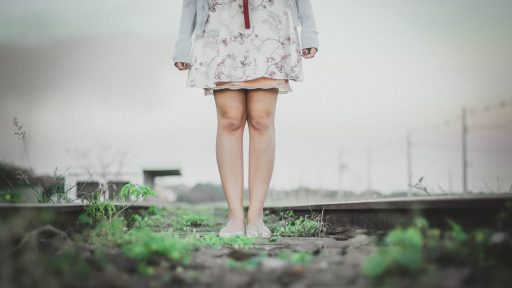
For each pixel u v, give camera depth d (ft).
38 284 5.52
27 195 14.47
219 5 12.34
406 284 5.45
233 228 12.16
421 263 5.85
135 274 6.51
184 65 12.98
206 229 18.26
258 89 12.29
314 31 12.93
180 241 8.44
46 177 16.33
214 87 12.19
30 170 15.47
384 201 10.12
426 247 7.08
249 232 12.28
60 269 6.02
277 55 12.14
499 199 7.15
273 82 12.17
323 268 6.56
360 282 5.75
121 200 14.33
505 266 6.12
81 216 11.43
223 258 7.86
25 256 6.32
